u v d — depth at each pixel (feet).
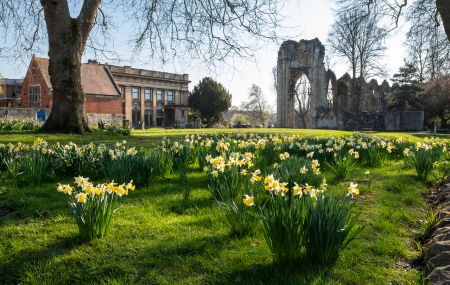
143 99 228.63
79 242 12.94
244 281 10.12
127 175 20.61
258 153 29.14
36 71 146.51
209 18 49.70
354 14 65.05
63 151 25.48
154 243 12.76
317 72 186.60
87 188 12.77
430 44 66.80
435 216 15.14
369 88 224.33
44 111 127.75
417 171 25.03
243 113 333.62
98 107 148.56
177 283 10.09
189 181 23.27
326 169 27.48
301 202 11.58
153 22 55.31
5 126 67.10
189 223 15.11
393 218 15.79
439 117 174.70
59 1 49.96
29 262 11.40
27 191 20.08
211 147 30.73
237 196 16.70
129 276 10.48
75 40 51.60
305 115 224.53
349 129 163.53
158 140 49.19
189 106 253.24
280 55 197.36
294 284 9.86
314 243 11.02
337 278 10.29
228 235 13.60
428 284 9.55
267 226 11.13
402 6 63.00
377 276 10.50
